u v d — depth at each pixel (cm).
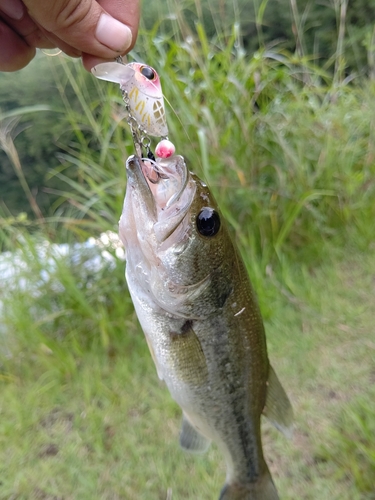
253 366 19
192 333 18
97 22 17
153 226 16
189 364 18
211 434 20
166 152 16
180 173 17
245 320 19
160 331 18
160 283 17
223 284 18
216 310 18
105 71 15
